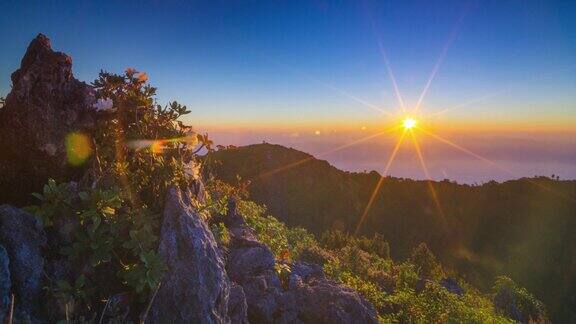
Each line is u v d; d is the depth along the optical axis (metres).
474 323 14.40
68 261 5.53
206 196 8.91
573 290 149.25
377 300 13.62
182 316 5.57
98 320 5.28
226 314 6.35
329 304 8.45
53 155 6.16
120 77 6.52
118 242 5.68
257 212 15.67
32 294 5.07
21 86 5.98
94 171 6.07
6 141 6.01
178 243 5.91
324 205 182.25
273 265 8.97
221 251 8.25
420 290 21.06
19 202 6.18
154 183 6.33
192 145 6.96
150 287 5.27
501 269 167.38
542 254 172.50
